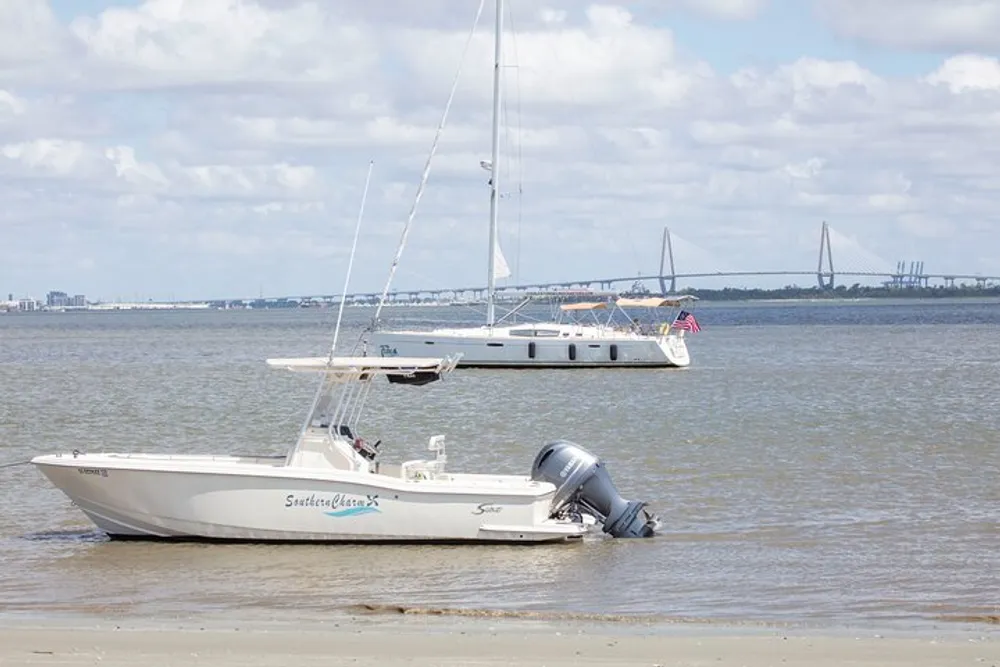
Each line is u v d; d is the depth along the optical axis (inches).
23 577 1259.2
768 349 6653.5
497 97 4475.9
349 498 1384.1
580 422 2780.5
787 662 920.9
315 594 1190.9
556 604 1159.0
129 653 932.0
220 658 919.0
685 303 4854.8
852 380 4160.9
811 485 1862.7
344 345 7731.3
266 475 1379.2
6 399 3481.8
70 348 7524.6
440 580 1254.3
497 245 4537.4
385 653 938.1
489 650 950.4
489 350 4463.6
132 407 3196.4
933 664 917.8
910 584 1241.4
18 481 1819.6
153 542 1409.9
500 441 2434.8
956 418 2851.9
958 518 1593.3
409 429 2642.7
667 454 2214.6
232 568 1294.3
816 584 1241.4
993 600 1179.3
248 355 6363.2
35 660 908.6
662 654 943.0
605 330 4687.5
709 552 1390.3
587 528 1443.2
